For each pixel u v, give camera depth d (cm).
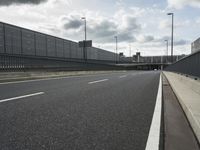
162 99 889
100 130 467
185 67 1419
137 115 605
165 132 464
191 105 617
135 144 389
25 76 2042
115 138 418
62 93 1014
